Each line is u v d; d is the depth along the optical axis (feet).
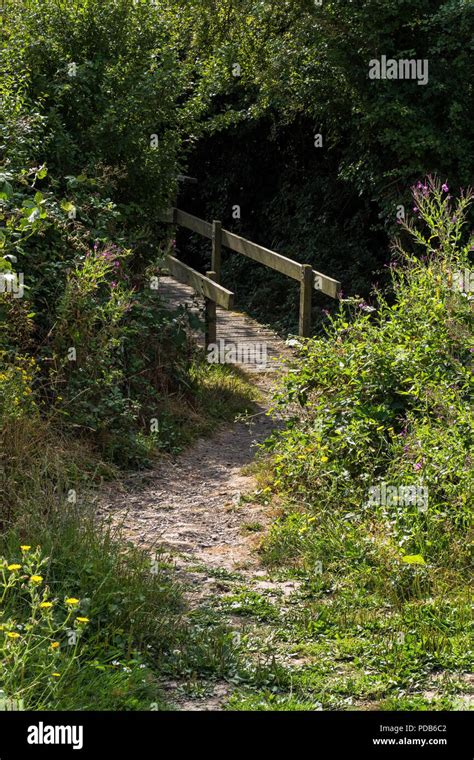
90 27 35.86
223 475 29.48
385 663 17.63
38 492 21.17
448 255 30.04
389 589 20.75
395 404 27.09
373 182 46.88
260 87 54.03
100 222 32.68
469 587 20.76
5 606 17.02
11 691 14.66
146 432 31.14
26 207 26.40
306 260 56.29
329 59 44.52
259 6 48.85
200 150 65.46
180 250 66.95
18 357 26.58
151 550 22.66
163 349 34.37
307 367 29.19
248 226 63.82
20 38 35.19
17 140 30.86
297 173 59.41
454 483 23.75
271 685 16.90
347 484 25.45
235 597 20.42
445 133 43.39
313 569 22.06
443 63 42.91
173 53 38.19
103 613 17.97
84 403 28.32
